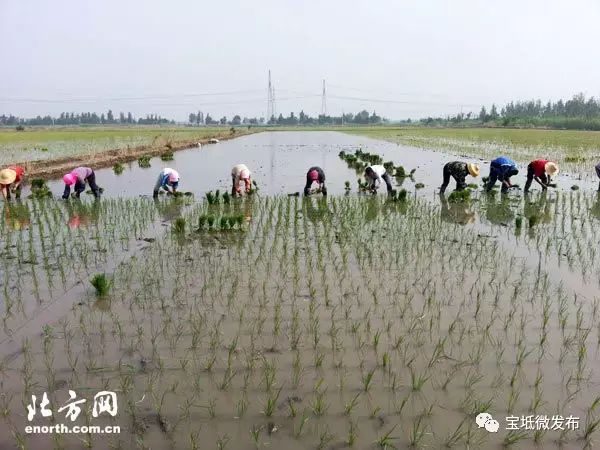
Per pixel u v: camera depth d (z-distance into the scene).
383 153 35.09
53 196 16.41
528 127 92.06
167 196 16.30
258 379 5.20
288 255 9.45
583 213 13.25
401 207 14.22
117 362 5.55
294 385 5.09
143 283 7.96
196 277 8.23
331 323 6.46
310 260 9.10
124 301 7.24
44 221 12.59
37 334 6.24
